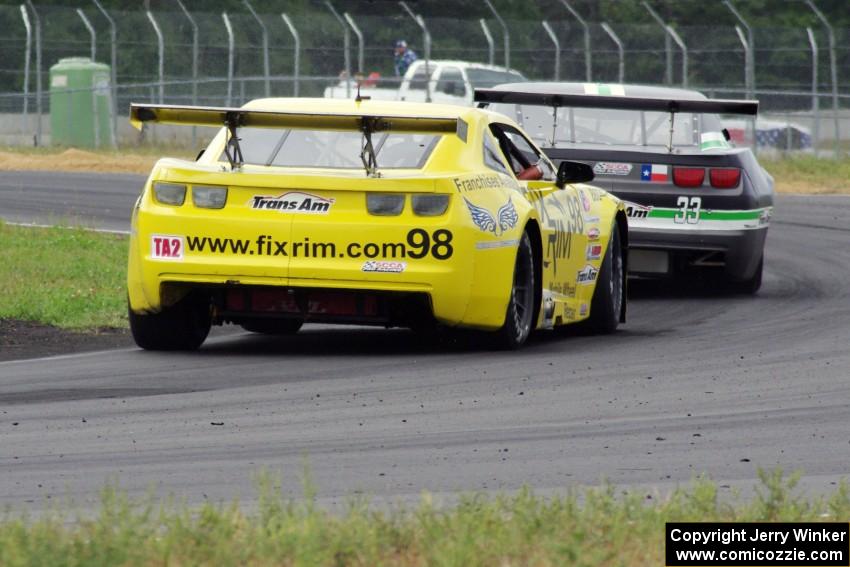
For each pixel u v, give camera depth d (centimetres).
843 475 2084
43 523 1617
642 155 4522
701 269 4734
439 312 3011
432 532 1539
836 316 4134
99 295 4206
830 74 15238
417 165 3100
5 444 2262
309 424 2438
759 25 16400
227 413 2528
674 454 2219
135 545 1519
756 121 12588
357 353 3284
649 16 16912
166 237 3038
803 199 8744
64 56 14762
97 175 9331
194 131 12812
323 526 1578
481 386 2825
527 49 13088
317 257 2981
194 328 3291
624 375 2994
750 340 3612
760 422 2492
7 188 8112
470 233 2998
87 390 2762
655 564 1523
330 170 3062
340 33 13575
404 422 2461
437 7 17038
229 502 1870
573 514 1669
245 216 3003
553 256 3450
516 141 3569
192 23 13350
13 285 4381
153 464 2120
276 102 3375
